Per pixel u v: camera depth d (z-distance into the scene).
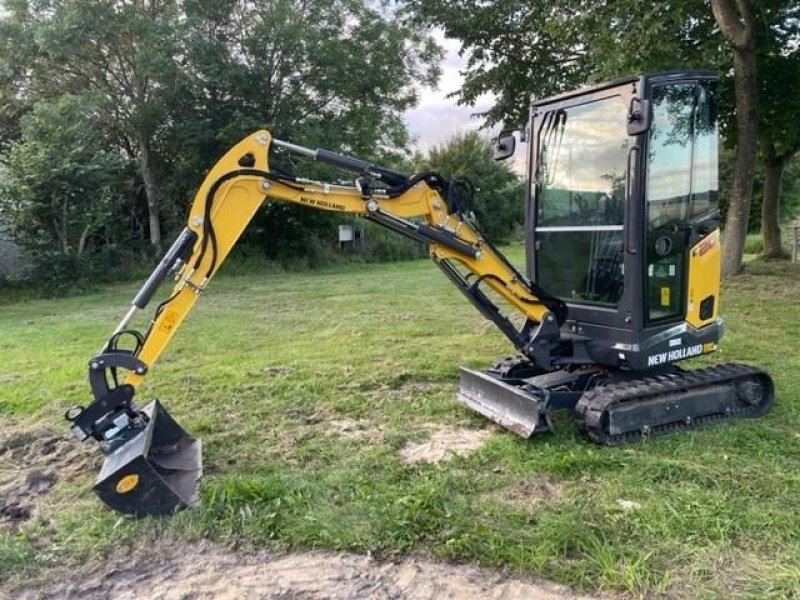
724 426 4.86
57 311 12.21
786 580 2.91
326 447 4.73
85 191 14.96
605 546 3.21
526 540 3.29
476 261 4.79
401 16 15.96
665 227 4.71
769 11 11.54
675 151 4.69
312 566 3.19
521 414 4.73
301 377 6.65
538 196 5.45
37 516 3.76
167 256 4.04
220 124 17.83
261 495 3.80
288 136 17.70
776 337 7.80
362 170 4.48
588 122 4.95
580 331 5.12
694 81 4.71
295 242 20.14
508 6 13.82
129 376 3.95
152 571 3.21
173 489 3.71
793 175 27.69
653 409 4.68
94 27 15.69
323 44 17.97
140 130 17.62
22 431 5.21
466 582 3.03
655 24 9.66
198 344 8.43
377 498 3.79
